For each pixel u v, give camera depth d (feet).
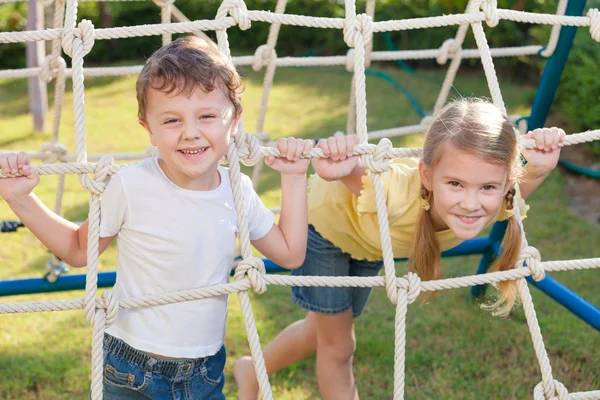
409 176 7.34
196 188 6.25
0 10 32.53
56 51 10.07
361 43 7.00
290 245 6.72
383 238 6.59
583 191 18.04
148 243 6.18
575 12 10.24
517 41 29.07
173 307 6.32
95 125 24.18
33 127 23.27
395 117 24.13
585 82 19.61
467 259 14.16
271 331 11.22
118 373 6.42
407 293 6.56
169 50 5.96
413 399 9.51
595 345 10.82
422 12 32.24
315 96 28.09
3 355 10.37
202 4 36.58
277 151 6.60
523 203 7.18
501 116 6.51
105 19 35.14
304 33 35.32
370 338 10.95
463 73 31.14
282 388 9.70
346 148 6.60
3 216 16.20
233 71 6.07
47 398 9.41
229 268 6.57
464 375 10.11
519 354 10.64
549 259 13.78
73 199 17.11
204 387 6.70
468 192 6.40
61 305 6.05
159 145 5.92
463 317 11.69
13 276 13.01
